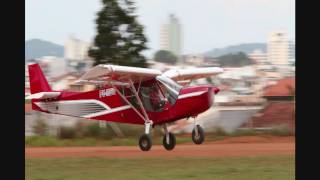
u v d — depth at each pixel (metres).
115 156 58.59
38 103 72.38
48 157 58.53
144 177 43.03
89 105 68.25
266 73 127.44
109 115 66.50
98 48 93.62
